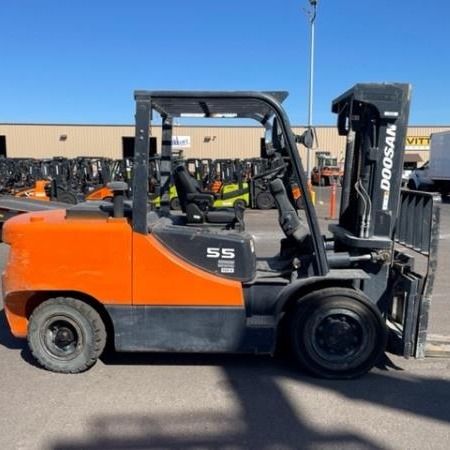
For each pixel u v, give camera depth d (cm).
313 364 412
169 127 505
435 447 317
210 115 469
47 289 407
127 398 381
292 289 406
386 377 417
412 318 419
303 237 442
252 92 395
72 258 404
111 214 421
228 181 1839
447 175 2638
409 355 421
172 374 423
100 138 4478
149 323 409
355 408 366
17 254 409
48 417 353
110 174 1925
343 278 408
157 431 336
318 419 351
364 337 407
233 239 411
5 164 2095
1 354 467
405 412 360
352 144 475
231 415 356
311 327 408
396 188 426
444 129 4559
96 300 419
